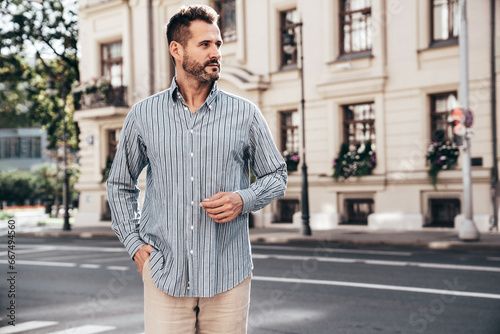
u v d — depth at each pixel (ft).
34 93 66.49
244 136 7.05
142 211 7.37
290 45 49.24
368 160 50.65
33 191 79.77
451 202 47.14
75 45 71.00
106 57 71.46
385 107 50.39
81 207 73.87
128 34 67.72
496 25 44.09
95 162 71.51
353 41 53.11
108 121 70.03
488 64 44.57
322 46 54.19
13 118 39.42
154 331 6.92
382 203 50.14
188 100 7.04
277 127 57.31
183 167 6.83
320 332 16.35
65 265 35.29
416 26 48.44
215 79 6.83
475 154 45.14
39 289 25.85
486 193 44.34
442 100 48.29
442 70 47.26
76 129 77.05
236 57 59.98
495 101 44.19
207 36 6.70
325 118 54.24
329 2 53.36
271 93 57.67
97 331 17.31
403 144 49.42
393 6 49.65
